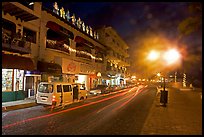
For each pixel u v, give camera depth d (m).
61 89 14.78
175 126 8.71
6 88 16.62
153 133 7.50
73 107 15.01
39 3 19.53
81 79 30.98
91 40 34.56
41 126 8.56
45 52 20.70
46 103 14.05
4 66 14.42
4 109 12.84
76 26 29.34
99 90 30.67
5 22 15.87
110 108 14.67
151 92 35.84
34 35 19.44
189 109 14.06
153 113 12.32
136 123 9.32
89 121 9.78
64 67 22.59
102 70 40.31
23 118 10.39
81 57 29.39
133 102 19.06
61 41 24.84
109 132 7.62
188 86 54.25
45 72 19.38
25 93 18.27
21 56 17.16
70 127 8.42
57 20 23.30
